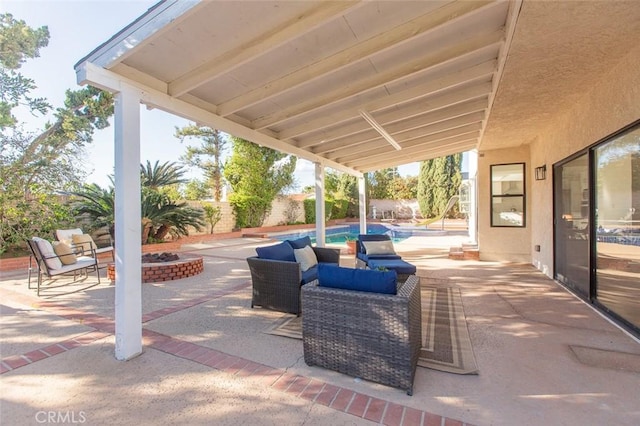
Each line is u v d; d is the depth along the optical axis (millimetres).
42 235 8234
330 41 3037
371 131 6137
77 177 9289
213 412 2115
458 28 3004
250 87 3764
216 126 4219
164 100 3387
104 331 3510
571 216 4930
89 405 2201
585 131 4219
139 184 3027
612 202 3676
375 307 2396
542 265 6426
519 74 3510
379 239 6605
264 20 2617
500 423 1961
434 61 3357
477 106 5105
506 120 5293
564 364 2668
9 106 7711
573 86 3900
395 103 4324
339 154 7602
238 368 2682
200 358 2861
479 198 7887
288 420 2023
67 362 2799
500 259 7695
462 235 14758
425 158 9203
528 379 2445
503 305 4254
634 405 2117
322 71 3316
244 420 2033
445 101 4629
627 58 3156
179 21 2379
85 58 2832
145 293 5105
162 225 10859
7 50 8117
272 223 18234
